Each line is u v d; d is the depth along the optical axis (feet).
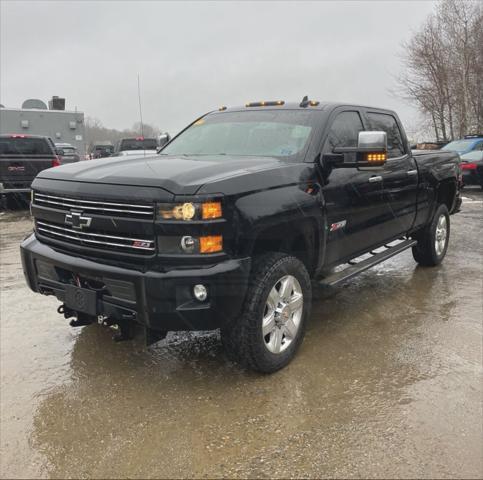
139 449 8.81
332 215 12.89
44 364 11.98
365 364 11.87
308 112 13.98
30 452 8.74
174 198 9.53
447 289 17.63
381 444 8.87
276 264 10.90
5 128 75.56
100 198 10.28
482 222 31.48
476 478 8.00
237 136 14.20
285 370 11.60
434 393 10.54
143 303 9.76
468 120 93.20
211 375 11.44
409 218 17.69
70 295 11.07
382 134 12.23
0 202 39.81
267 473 8.19
